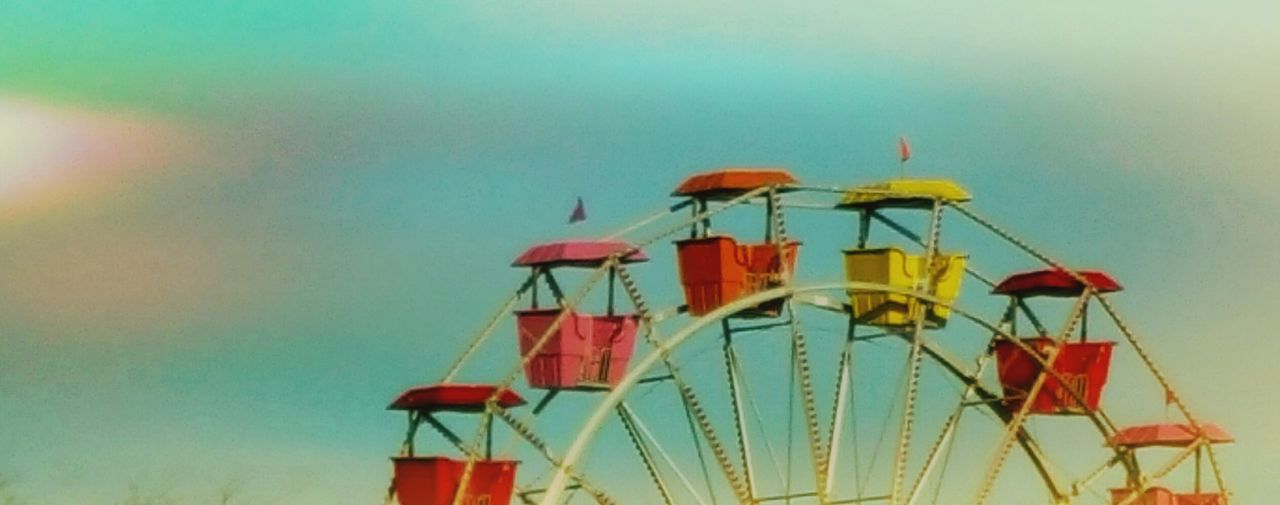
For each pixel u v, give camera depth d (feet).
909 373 232.12
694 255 225.97
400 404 213.05
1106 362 251.60
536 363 219.00
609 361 221.87
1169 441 255.70
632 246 220.02
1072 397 248.93
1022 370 248.52
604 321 222.28
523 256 220.84
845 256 238.27
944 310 241.55
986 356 247.50
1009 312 251.60
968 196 243.40
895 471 228.43
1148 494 258.16
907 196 235.20
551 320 218.18
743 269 226.58
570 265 219.61
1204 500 261.65
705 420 216.95
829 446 230.68
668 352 212.23
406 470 212.02
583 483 211.82
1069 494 252.01
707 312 225.56
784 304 228.43
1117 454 256.32
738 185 226.99
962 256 244.22
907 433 229.86
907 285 236.22
